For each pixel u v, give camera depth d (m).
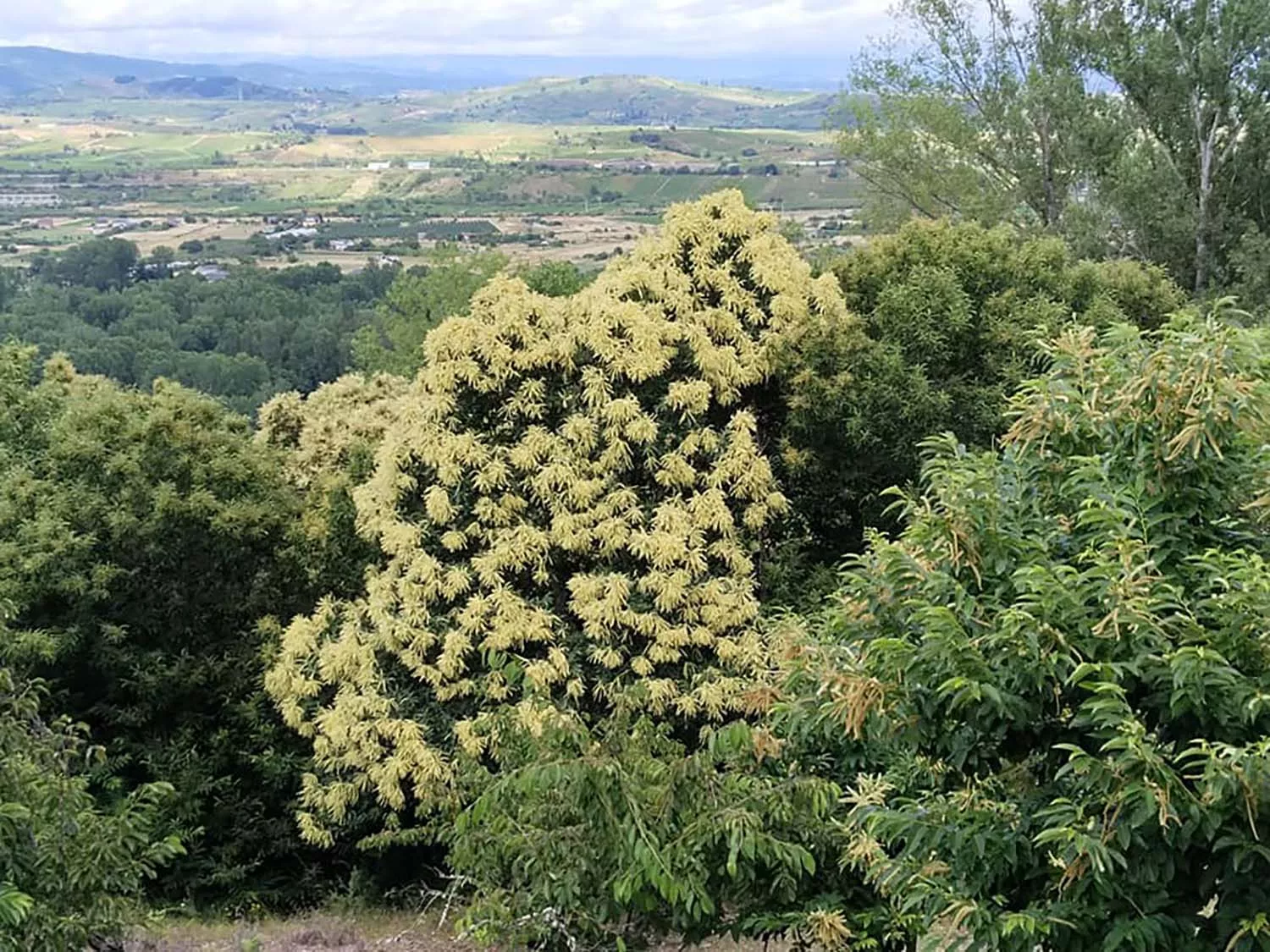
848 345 11.23
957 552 4.51
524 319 10.90
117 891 6.99
